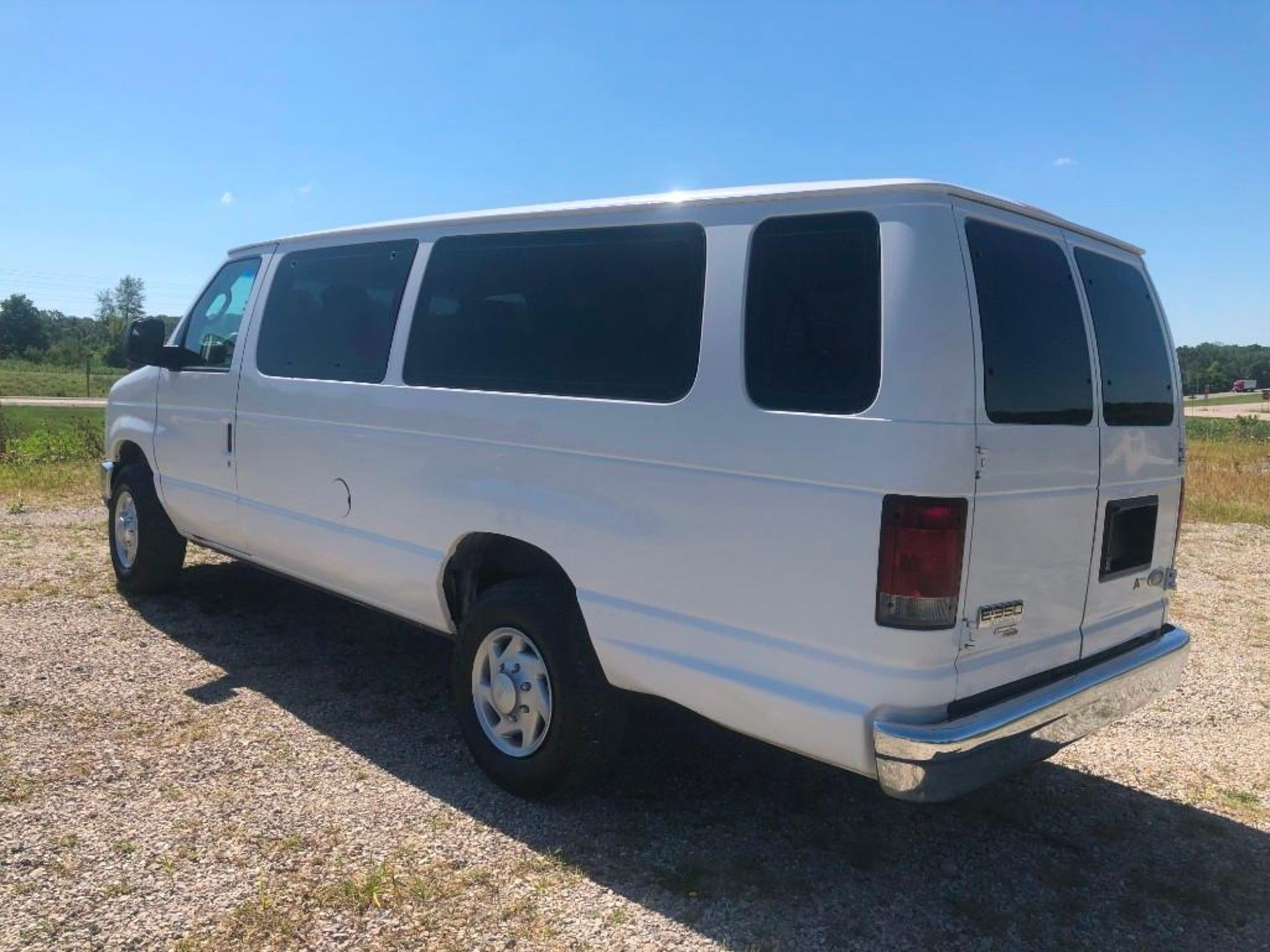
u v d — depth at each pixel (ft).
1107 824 12.43
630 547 10.85
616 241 11.46
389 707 15.08
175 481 18.54
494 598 12.33
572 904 10.01
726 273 10.27
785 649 9.60
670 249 10.89
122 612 19.24
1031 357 9.97
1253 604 24.23
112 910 9.50
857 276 9.34
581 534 11.33
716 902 10.21
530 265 12.39
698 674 10.28
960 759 8.98
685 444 10.29
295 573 16.29
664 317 10.79
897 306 8.99
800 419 9.39
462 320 13.14
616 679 11.26
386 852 10.82
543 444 11.71
